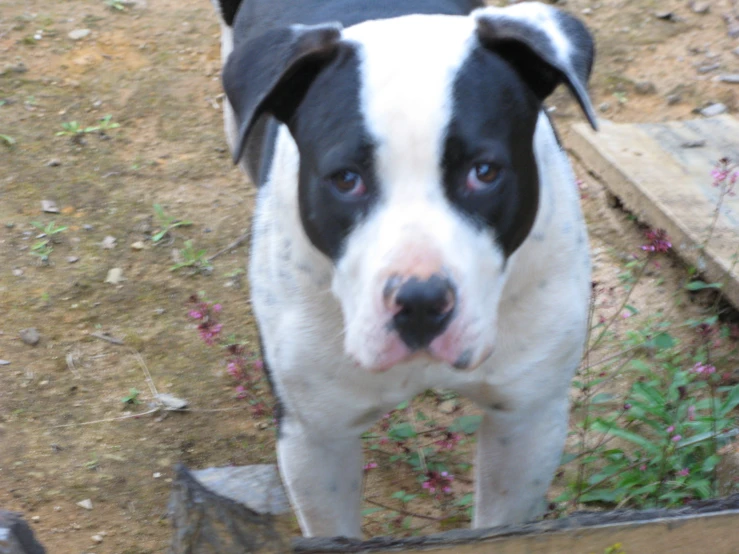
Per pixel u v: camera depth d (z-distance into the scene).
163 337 2.35
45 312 2.39
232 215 2.72
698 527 1.55
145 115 3.11
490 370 1.75
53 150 2.95
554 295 1.73
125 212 2.72
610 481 2.00
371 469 2.06
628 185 2.51
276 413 1.81
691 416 1.97
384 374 1.73
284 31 1.66
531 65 1.64
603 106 2.98
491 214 1.60
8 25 3.46
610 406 2.13
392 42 1.62
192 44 3.42
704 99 2.96
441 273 1.54
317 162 1.62
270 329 1.77
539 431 1.80
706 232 2.32
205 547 1.47
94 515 2.05
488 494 1.85
